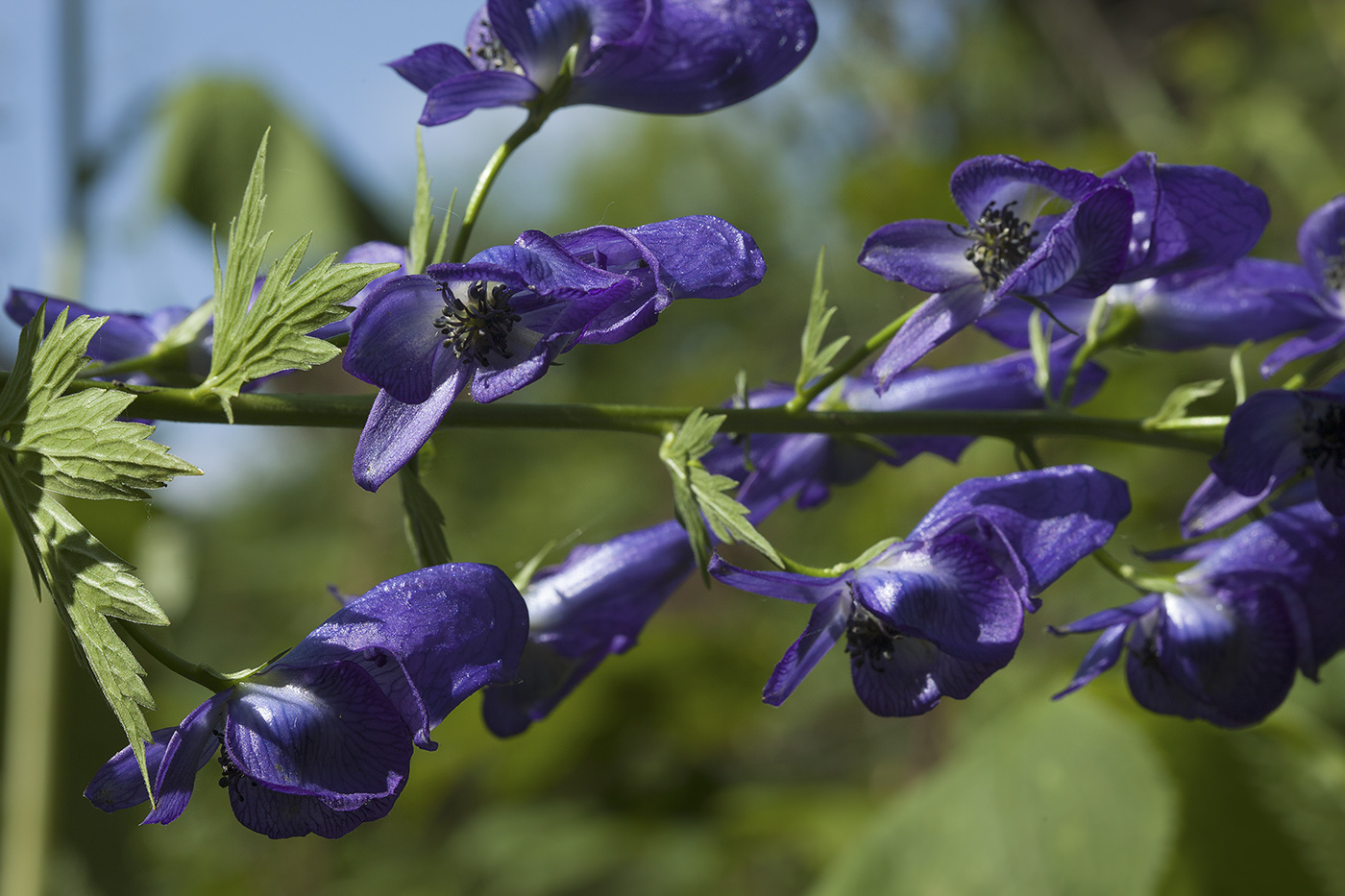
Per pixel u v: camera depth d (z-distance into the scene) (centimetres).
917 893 50
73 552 27
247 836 97
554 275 27
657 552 33
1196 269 31
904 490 87
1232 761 51
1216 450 32
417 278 28
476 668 28
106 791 27
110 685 27
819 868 79
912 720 87
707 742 90
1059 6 132
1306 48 104
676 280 28
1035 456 32
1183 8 127
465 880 85
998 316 34
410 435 28
